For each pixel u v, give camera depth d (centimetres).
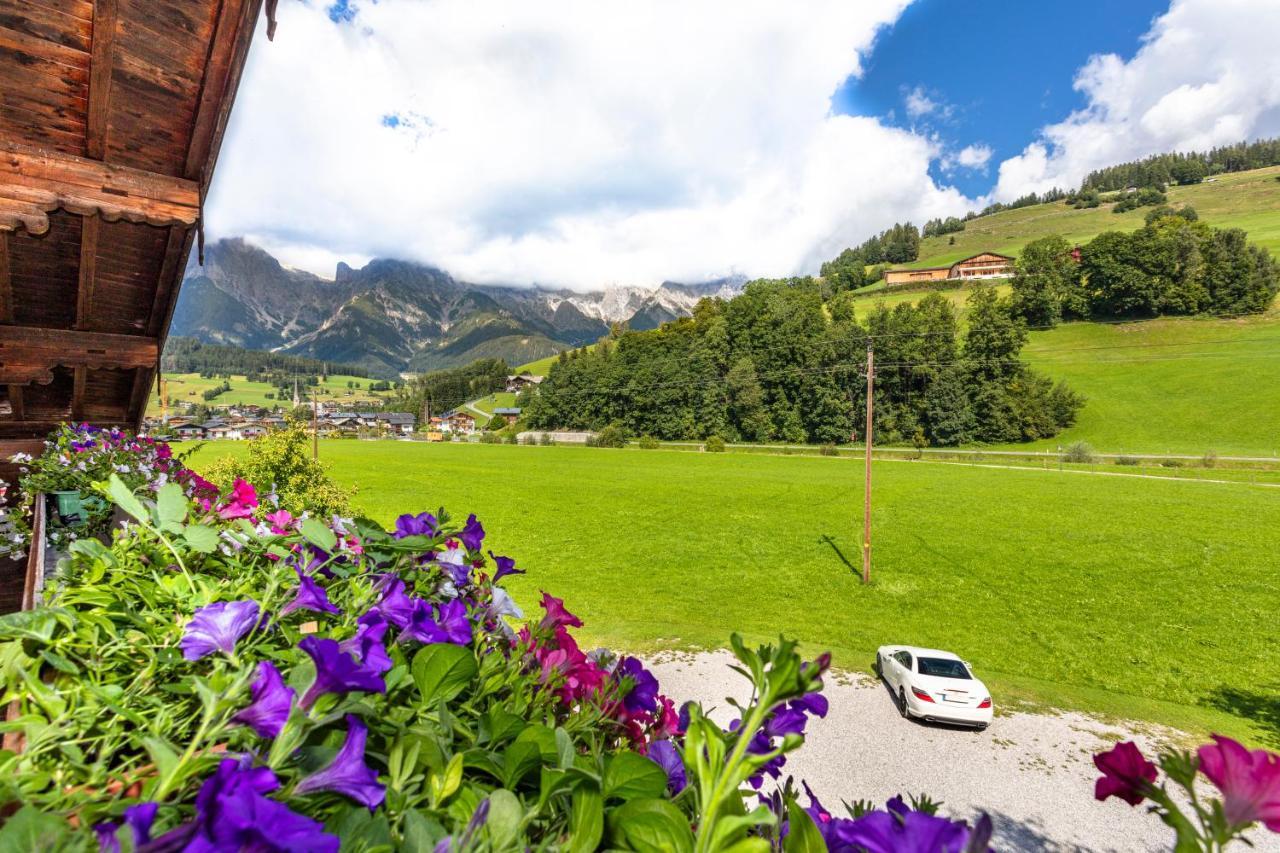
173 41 332
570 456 7412
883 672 1411
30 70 321
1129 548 2930
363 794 63
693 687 1361
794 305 9194
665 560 2872
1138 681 1529
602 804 71
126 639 89
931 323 8012
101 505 332
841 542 3153
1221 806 56
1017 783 988
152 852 42
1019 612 2133
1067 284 9719
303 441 2458
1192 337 8356
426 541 126
